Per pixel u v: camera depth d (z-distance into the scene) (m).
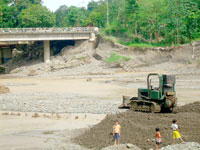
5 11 124.31
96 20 132.25
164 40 104.00
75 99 47.66
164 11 102.69
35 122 32.78
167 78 30.69
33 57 110.69
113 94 52.09
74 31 102.94
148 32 107.62
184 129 23.48
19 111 39.56
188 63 90.62
